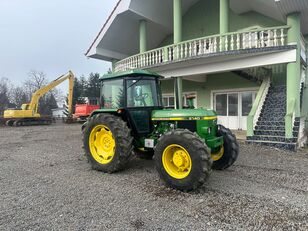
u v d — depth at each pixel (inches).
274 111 375.9
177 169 169.2
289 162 242.8
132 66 505.7
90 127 223.0
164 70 458.9
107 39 585.0
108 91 234.2
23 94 2258.9
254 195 153.7
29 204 142.9
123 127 206.2
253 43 359.6
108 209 134.9
